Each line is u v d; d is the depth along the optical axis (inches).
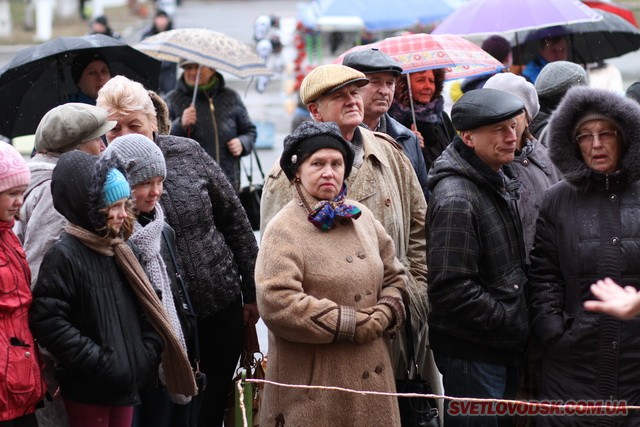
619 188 485.1
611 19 900.6
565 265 490.9
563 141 488.1
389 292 466.3
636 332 474.9
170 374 465.4
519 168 556.4
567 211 492.7
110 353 430.9
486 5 789.2
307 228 454.3
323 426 450.6
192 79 863.1
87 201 427.2
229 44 819.4
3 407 412.5
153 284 469.4
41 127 481.4
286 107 1868.8
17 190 421.1
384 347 465.1
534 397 525.3
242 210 547.8
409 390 495.8
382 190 513.0
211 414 547.8
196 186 523.2
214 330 535.5
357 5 1173.7
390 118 586.9
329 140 453.4
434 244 488.4
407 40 647.1
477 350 494.3
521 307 494.0
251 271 549.0
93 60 661.3
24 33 3639.3
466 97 494.0
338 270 450.3
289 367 457.7
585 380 483.2
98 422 440.5
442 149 675.4
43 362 440.5
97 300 431.8
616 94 476.4
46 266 428.1
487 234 490.6
